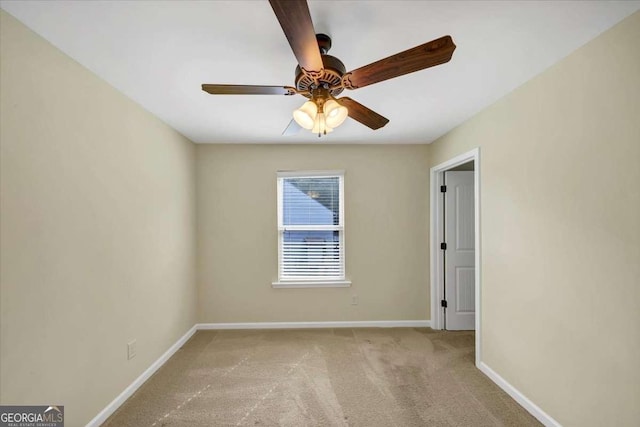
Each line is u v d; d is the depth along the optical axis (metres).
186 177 3.09
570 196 1.60
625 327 1.33
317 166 3.44
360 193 3.46
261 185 3.41
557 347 1.69
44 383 1.43
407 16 1.28
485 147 2.36
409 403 1.99
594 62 1.46
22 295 1.33
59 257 1.51
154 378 2.32
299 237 3.51
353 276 3.45
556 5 1.23
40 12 1.24
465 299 3.38
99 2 1.18
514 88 2.01
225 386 2.20
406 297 3.47
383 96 2.13
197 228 3.36
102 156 1.83
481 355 2.42
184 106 2.28
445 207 3.39
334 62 1.36
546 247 1.76
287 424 1.80
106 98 1.87
